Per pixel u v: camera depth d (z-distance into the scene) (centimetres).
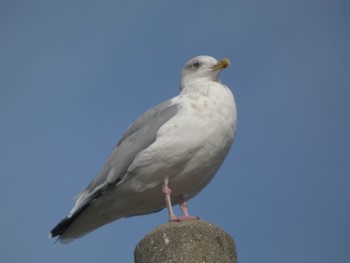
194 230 1014
